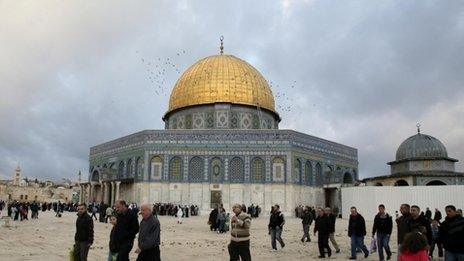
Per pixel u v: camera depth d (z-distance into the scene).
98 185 64.50
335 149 62.09
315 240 25.17
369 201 43.03
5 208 74.62
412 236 7.37
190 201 53.59
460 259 10.49
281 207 52.78
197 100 60.44
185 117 61.81
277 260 17.11
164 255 17.86
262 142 54.44
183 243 22.45
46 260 15.60
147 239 9.92
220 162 54.41
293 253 19.27
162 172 54.44
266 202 53.06
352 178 64.88
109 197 59.88
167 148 54.88
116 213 10.95
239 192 53.47
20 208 39.31
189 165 54.50
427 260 7.23
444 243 10.77
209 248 20.41
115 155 61.66
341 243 23.70
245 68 63.62
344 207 46.22
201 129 55.50
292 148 54.22
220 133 54.97
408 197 40.94
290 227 36.22
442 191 39.81
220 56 64.81
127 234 10.54
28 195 130.25
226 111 59.44
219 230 29.28
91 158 68.44
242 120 60.16
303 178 55.41
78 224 12.19
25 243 20.84
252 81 62.38
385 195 42.12
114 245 10.51
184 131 55.19
